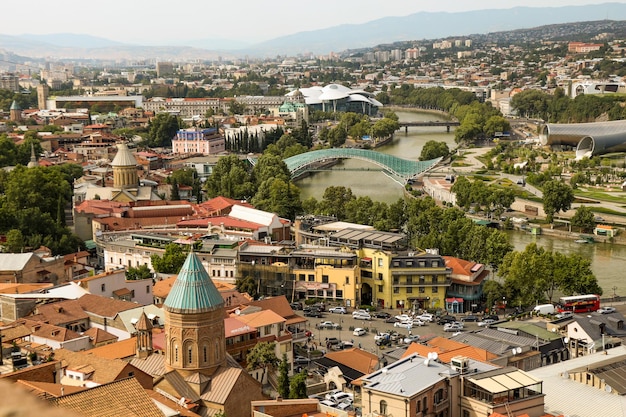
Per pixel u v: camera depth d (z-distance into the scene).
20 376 144.50
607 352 199.75
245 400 162.62
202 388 161.38
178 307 161.62
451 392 154.00
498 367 165.25
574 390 170.12
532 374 180.62
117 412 108.88
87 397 109.81
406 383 151.88
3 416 22.66
